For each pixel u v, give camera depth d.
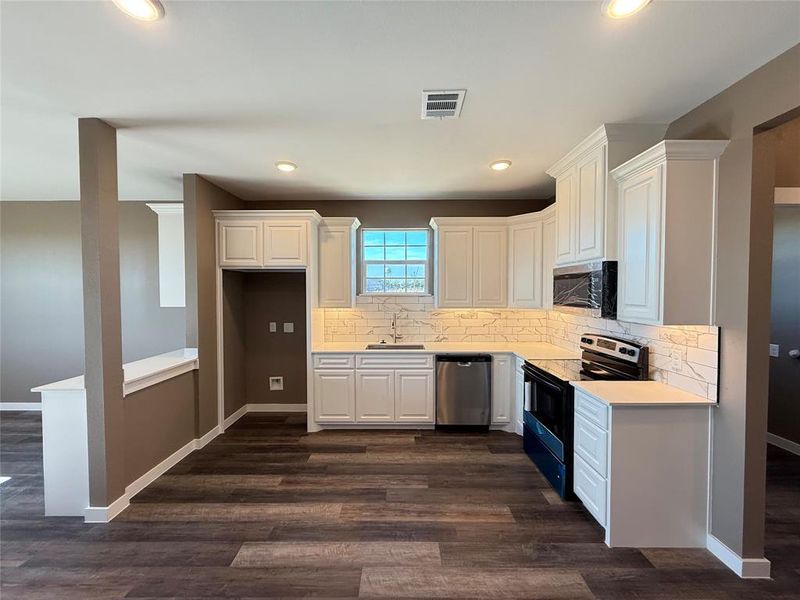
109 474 2.56
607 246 2.66
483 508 2.68
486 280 4.41
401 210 4.73
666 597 1.91
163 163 3.36
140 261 4.80
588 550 2.24
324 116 2.46
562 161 3.24
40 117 2.46
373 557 2.19
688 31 1.65
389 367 4.16
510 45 1.75
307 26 1.61
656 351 2.68
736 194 2.06
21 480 3.09
